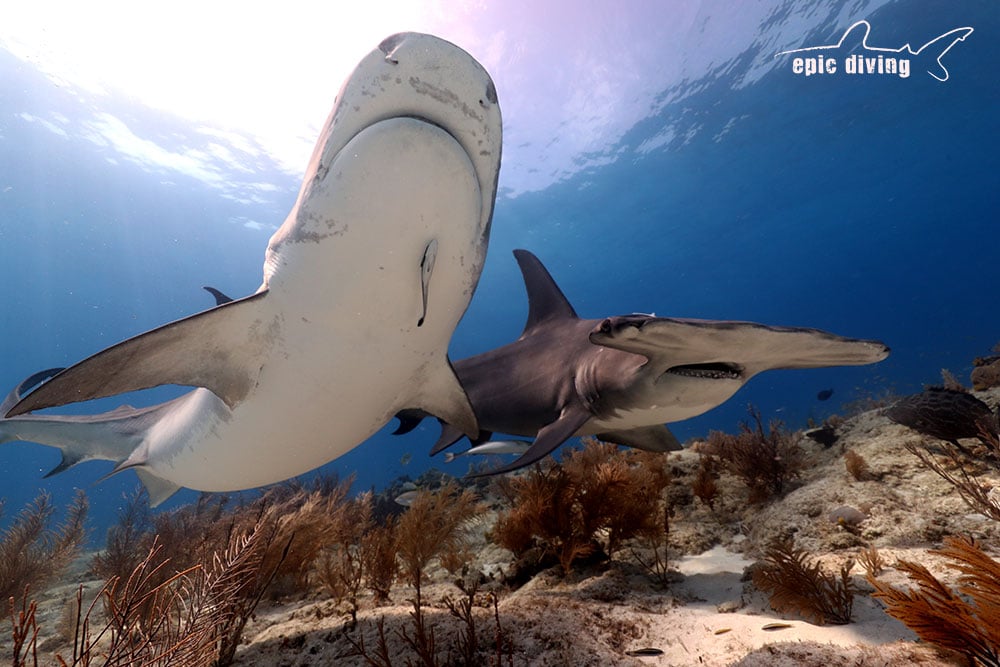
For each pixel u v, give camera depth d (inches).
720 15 913.5
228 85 1112.8
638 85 1058.1
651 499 183.6
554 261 1866.4
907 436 215.3
